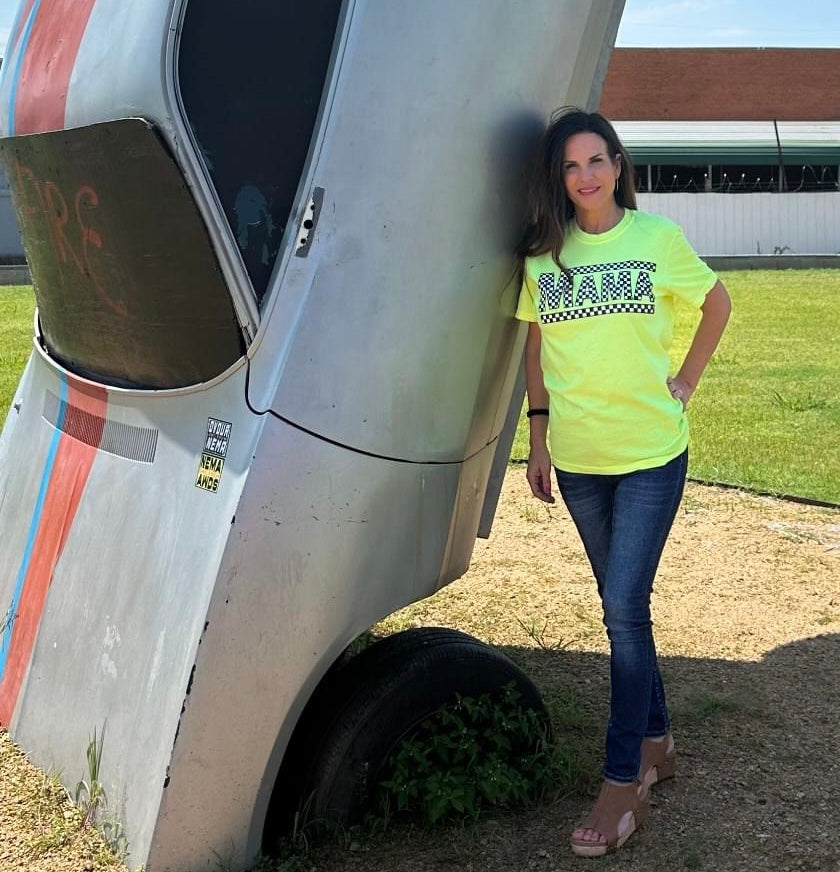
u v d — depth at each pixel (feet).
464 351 9.09
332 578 8.61
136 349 9.62
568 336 8.77
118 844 8.75
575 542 18.06
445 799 9.17
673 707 11.84
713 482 21.48
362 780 9.13
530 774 9.81
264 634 8.40
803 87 124.47
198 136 8.37
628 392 8.71
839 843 9.20
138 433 9.78
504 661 9.83
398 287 8.65
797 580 16.10
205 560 8.43
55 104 9.73
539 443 9.78
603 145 8.55
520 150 9.00
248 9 8.41
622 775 9.06
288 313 8.43
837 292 68.69
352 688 9.25
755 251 102.94
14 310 56.08
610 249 8.68
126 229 9.05
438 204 8.66
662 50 123.85
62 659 10.14
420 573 9.30
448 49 8.54
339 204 8.45
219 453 8.64
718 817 9.65
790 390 32.35
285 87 8.46
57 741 9.96
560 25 9.05
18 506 11.77
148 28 8.51
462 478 9.62
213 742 8.35
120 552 9.60
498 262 9.11
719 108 124.57
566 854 9.07
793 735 11.24
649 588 9.00
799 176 120.98
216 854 8.59
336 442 8.54
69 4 10.30
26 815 9.53
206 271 8.56
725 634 14.12
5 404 27.89
